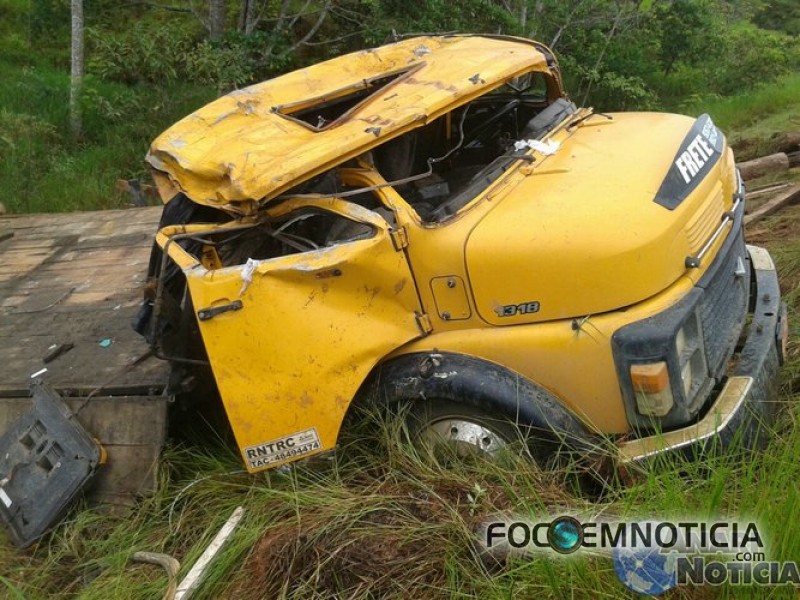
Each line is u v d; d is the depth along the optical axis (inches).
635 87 520.4
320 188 145.4
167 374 163.0
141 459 151.6
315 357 135.7
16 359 184.4
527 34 500.4
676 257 131.6
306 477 142.0
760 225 256.8
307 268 134.3
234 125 159.2
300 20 476.7
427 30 432.1
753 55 613.9
